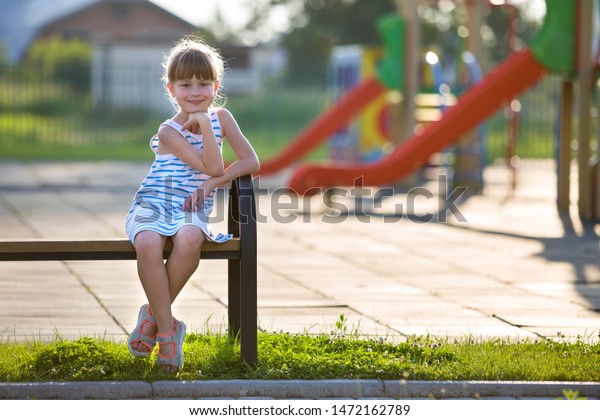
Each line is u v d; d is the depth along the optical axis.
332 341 10.05
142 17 107.19
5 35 107.12
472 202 27.06
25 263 16.00
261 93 74.88
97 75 75.81
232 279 9.83
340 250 18.42
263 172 31.39
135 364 8.99
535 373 8.96
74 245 8.61
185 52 9.18
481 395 8.71
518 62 23.34
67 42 80.94
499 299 13.43
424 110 31.58
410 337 10.30
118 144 55.56
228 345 9.46
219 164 8.95
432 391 8.70
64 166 38.56
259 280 14.91
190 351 9.45
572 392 8.57
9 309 12.25
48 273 15.08
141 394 8.48
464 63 30.72
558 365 9.22
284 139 60.12
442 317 12.13
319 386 8.62
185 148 9.04
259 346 9.55
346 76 37.19
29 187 29.73
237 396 8.56
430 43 89.00
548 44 22.92
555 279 15.20
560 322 11.88
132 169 37.59
